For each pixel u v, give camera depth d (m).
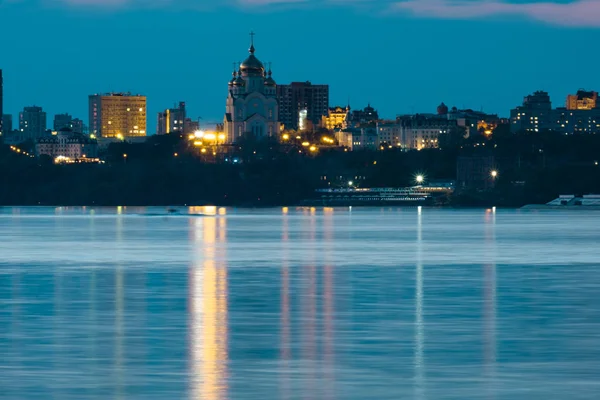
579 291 140.88
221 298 132.50
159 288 145.75
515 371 82.12
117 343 95.12
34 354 89.38
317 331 102.75
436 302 127.75
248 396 73.44
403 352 90.62
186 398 72.88
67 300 129.75
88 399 72.50
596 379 79.00
